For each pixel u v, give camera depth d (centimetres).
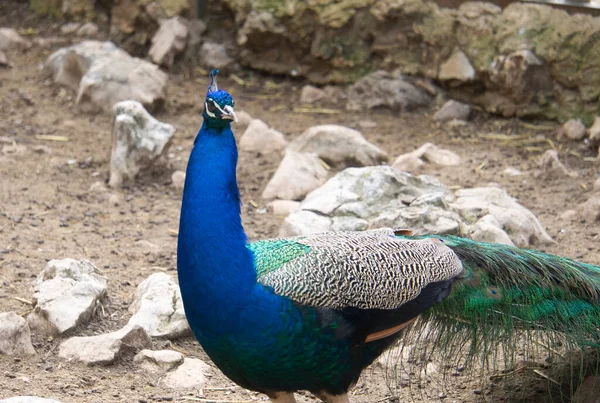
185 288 514
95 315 742
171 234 944
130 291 798
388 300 530
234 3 1531
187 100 1395
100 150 1192
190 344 724
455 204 912
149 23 1606
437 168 1133
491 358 673
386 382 643
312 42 1481
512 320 584
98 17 1695
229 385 661
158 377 661
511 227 884
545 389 642
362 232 591
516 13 1286
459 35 1347
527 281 587
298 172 1064
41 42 1628
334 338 518
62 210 991
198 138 525
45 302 722
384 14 1403
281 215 998
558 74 1255
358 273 526
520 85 1276
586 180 1091
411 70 1413
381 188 900
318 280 513
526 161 1165
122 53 1413
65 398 612
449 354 611
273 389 536
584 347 591
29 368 655
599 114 1228
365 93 1409
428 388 660
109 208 1009
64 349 677
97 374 655
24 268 827
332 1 1441
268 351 507
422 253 562
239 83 1515
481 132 1293
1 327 671
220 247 504
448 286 565
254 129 1223
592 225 960
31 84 1435
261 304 500
